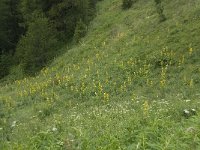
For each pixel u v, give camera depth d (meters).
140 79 23.67
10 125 18.72
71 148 9.52
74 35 38.50
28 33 37.69
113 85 24.11
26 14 42.56
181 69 23.05
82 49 34.31
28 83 31.62
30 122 17.12
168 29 28.47
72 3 40.62
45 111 22.27
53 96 25.39
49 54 37.03
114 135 10.15
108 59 28.69
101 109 17.59
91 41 35.47
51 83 28.27
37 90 27.80
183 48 24.80
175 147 8.52
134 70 25.11
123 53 28.27
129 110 15.24
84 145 9.66
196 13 28.72
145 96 20.77
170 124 10.77
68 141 9.70
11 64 41.75
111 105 19.12
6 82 37.47
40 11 40.62
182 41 25.53
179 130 9.53
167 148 8.48
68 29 40.69
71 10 41.06
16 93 29.00
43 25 37.75
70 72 29.86
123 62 26.50
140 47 27.81
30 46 37.03
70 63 32.72
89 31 38.47
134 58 26.44
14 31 47.34
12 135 14.94
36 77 33.00
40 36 37.19
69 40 39.69
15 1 47.56
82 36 38.34
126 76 24.66
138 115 12.96
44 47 37.19
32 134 13.21
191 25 27.16
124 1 39.47
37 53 36.72
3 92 31.67
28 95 27.48
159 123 10.75
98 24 39.00
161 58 24.77
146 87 22.28
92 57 31.62
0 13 46.06
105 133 10.73
